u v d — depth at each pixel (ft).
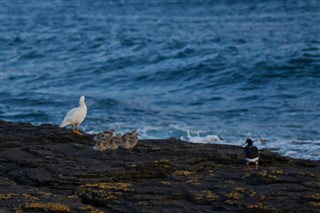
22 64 193.26
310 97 127.24
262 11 364.58
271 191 48.75
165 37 245.45
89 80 163.12
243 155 59.77
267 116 110.01
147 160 57.57
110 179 53.21
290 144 85.35
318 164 60.03
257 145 85.20
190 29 278.46
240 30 265.54
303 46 198.39
